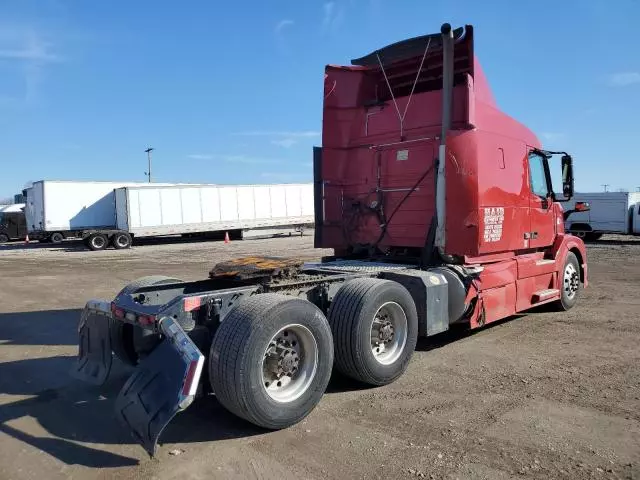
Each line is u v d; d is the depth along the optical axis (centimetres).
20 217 4003
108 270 1795
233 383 404
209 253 2511
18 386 552
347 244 786
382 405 476
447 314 625
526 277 764
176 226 3269
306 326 446
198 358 376
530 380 532
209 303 462
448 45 616
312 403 447
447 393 501
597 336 705
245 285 554
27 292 1279
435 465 359
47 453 392
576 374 547
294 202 3825
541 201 812
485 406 465
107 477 354
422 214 699
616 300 977
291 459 375
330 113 770
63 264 2075
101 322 532
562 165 866
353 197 783
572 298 896
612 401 469
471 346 670
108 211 3316
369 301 509
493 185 678
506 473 347
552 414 442
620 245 2416
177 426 438
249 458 379
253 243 3234
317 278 557
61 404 497
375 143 759
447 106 625
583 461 361
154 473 359
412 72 748
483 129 661
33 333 809
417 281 597
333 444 397
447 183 624
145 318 446
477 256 680
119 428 438
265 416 414
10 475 358
